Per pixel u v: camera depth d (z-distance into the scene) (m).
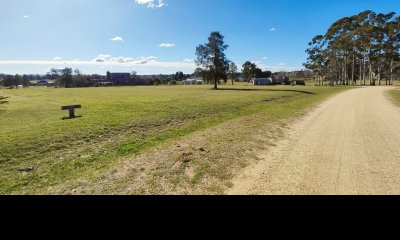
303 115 16.03
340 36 81.25
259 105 22.22
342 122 13.52
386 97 29.69
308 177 6.18
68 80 118.12
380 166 6.90
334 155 7.87
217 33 63.16
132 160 7.50
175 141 9.59
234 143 9.19
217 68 63.59
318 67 90.44
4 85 118.44
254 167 6.84
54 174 6.80
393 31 71.38
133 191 5.59
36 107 24.25
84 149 9.03
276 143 9.26
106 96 37.16
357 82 96.69
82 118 15.57
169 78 158.88
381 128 11.91
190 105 21.50
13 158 8.11
